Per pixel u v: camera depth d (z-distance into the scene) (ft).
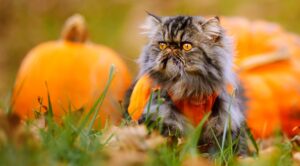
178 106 17.06
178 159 13.94
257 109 26.66
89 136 14.66
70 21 29.14
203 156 15.97
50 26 52.42
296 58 28.76
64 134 13.96
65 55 28.12
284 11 50.93
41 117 16.15
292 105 27.32
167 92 17.15
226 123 15.98
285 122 27.37
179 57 16.89
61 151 13.06
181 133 16.92
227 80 17.57
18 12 52.85
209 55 17.13
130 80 28.27
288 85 27.61
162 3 52.75
